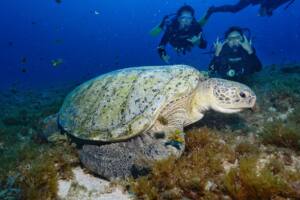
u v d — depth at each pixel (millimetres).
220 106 1300
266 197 907
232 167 1038
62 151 1357
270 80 2668
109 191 1093
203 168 1097
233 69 2336
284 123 1463
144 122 1204
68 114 1524
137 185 1043
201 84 1343
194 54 10438
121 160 1144
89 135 1285
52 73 9602
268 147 1253
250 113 1770
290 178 993
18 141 1792
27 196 1054
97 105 1388
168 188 1040
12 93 4453
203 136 1264
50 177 1141
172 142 1138
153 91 1286
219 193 978
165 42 2674
